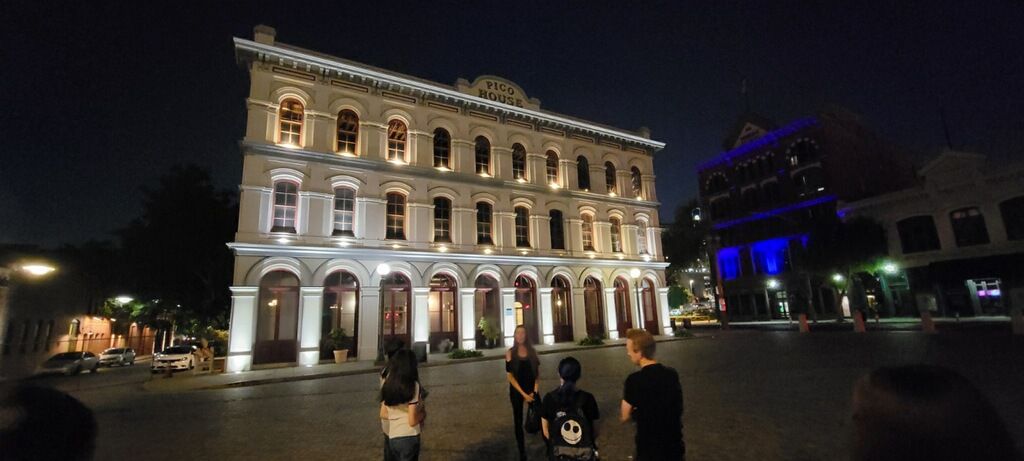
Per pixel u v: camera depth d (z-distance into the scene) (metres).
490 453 6.92
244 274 20.31
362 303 22.45
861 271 35.22
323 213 22.42
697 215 57.25
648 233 33.50
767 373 12.96
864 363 13.86
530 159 29.59
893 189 46.22
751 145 48.44
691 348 22.22
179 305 30.97
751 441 6.84
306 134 22.84
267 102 22.05
